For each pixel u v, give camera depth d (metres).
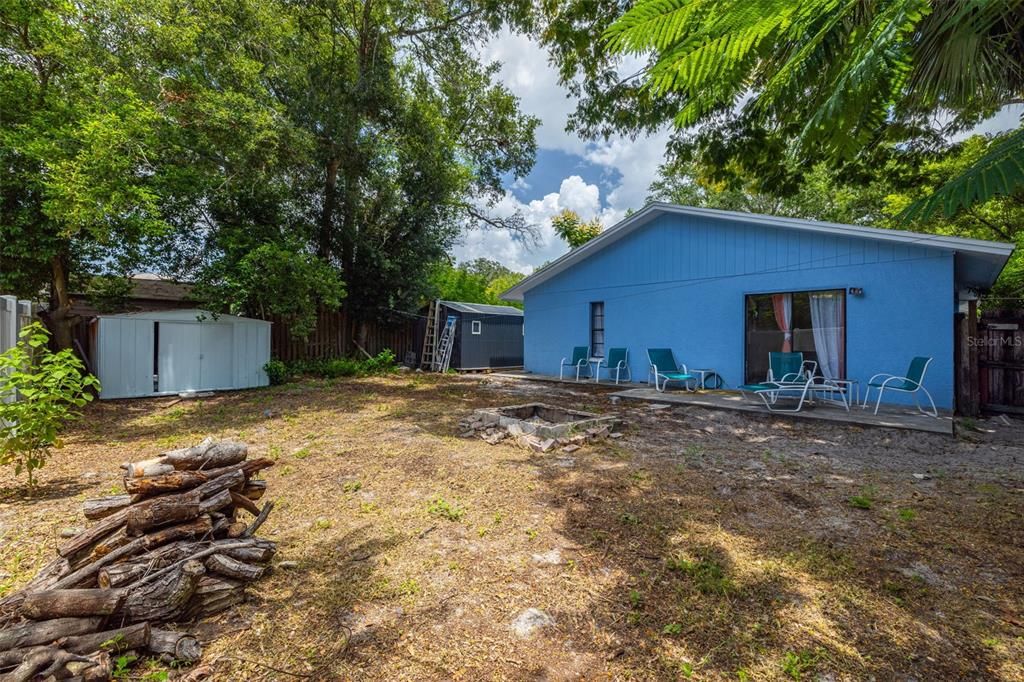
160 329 8.83
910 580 2.32
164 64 8.23
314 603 2.15
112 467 4.21
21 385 3.56
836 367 7.38
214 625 1.97
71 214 6.21
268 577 2.36
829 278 7.41
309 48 10.89
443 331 14.22
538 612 2.10
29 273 7.80
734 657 1.81
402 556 2.60
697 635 1.94
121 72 7.68
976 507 3.19
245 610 2.08
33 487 3.62
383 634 1.95
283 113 10.05
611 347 10.84
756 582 2.32
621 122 5.52
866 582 2.30
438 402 8.05
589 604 2.16
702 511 3.18
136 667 1.70
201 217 10.06
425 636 1.94
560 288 12.05
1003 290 9.76
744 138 5.04
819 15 0.74
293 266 9.65
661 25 0.68
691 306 9.29
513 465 4.26
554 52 5.69
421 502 3.39
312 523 3.04
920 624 1.99
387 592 2.25
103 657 1.61
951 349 6.30
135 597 1.82
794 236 7.81
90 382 3.77
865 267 7.04
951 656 1.80
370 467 4.22
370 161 11.75
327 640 1.90
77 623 1.67
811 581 2.32
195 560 2.04
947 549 2.61
